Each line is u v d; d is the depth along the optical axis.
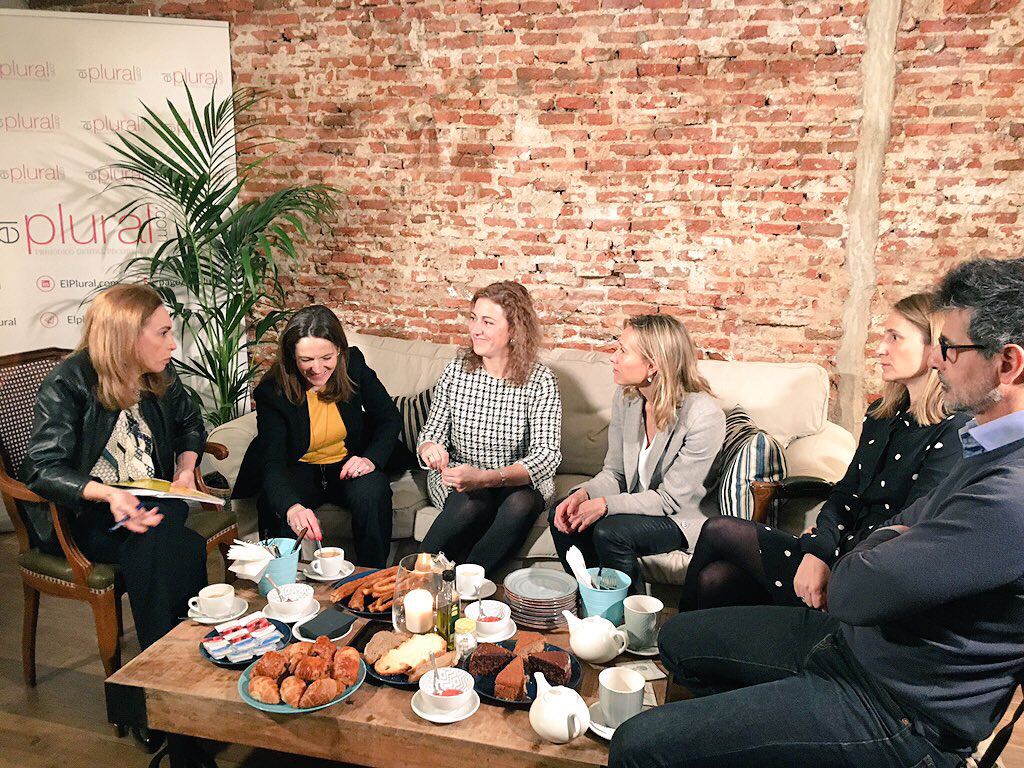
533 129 3.37
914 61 2.99
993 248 3.07
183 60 3.51
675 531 2.41
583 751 1.45
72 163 3.43
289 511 2.35
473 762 1.48
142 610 2.09
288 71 3.57
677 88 3.20
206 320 3.68
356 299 3.74
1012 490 1.17
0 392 2.44
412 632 1.82
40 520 2.22
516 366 2.73
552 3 3.23
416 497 2.84
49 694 2.30
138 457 2.30
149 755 2.05
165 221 3.59
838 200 3.16
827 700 1.39
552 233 3.45
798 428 2.91
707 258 3.32
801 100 3.11
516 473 2.60
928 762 1.30
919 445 1.95
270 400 2.70
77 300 3.54
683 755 1.38
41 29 3.31
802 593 1.72
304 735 1.55
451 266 3.59
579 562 1.95
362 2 3.42
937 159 3.04
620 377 2.48
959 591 1.20
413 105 3.47
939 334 1.28
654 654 1.80
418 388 3.24
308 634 1.77
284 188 3.70
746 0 3.07
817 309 3.26
